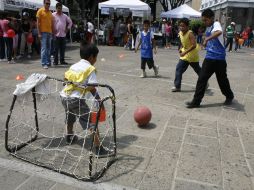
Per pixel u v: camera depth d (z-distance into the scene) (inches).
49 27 409.1
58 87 296.0
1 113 230.4
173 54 696.4
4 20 445.1
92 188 143.0
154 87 334.6
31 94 199.0
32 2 566.9
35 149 177.6
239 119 244.8
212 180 154.2
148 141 194.1
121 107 258.2
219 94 318.7
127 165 163.8
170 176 155.6
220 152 184.7
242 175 160.4
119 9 838.5
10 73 371.6
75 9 1096.2
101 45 857.5
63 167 159.3
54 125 211.8
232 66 537.6
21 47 523.5
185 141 197.0
